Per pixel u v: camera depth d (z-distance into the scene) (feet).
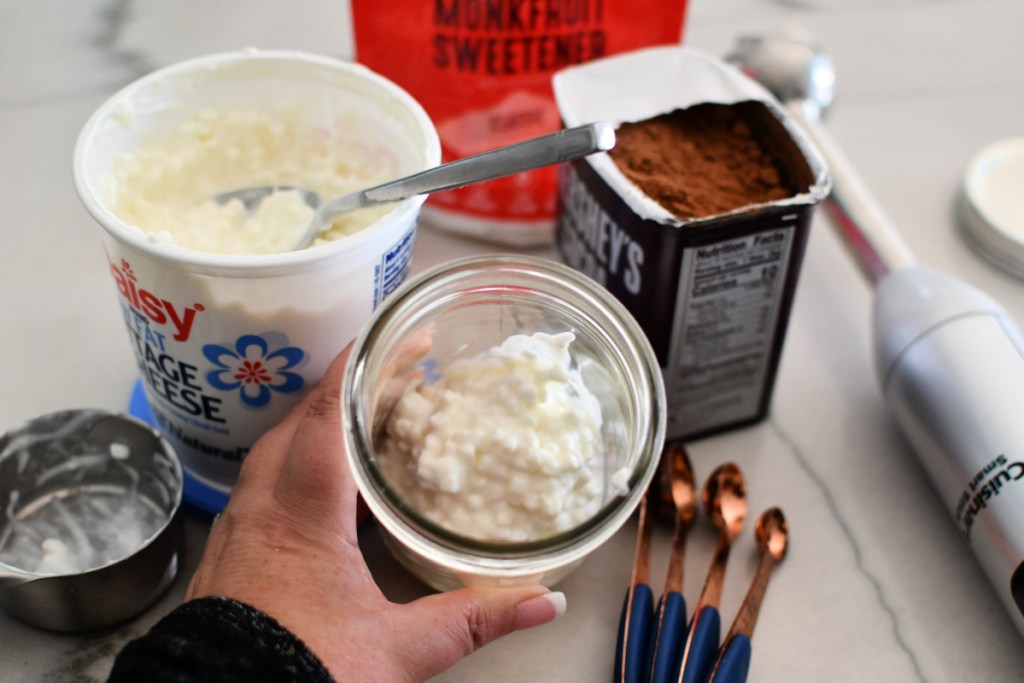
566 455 1.24
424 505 1.26
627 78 1.76
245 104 1.66
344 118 1.67
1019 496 1.45
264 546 1.24
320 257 1.26
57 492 1.57
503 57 1.89
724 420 1.80
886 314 1.74
